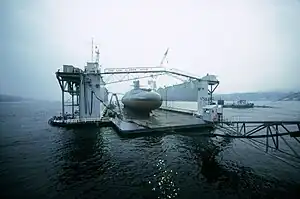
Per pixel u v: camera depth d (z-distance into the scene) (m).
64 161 16.81
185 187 11.97
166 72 39.22
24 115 61.59
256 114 70.94
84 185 12.32
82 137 26.27
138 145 21.91
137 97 44.59
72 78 37.38
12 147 21.47
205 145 21.95
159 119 38.12
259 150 20.06
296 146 22.00
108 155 18.39
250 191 11.49
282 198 10.73
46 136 27.17
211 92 42.50
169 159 17.17
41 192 11.47
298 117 57.91
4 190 11.70
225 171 14.47
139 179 13.14
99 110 37.03
